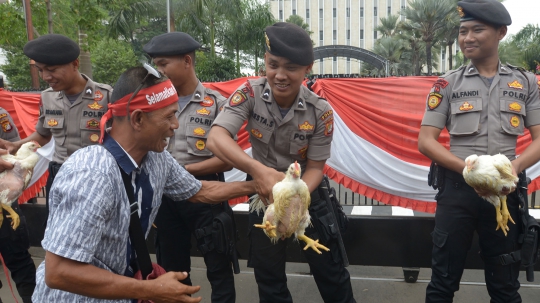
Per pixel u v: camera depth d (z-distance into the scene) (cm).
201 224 286
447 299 263
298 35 218
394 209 395
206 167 279
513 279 254
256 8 2395
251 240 265
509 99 246
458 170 239
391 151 438
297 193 196
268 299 269
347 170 454
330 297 270
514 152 250
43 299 165
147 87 156
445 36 2859
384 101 435
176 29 1991
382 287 381
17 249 320
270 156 257
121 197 158
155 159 183
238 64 2464
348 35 6341
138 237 165
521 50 2552
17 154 272
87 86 322
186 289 161
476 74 253
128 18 1789
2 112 342
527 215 248
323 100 253
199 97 298
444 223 257
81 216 143
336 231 255
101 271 149
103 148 159
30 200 515
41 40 297
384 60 2478
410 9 2942
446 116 260
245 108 247
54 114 329
